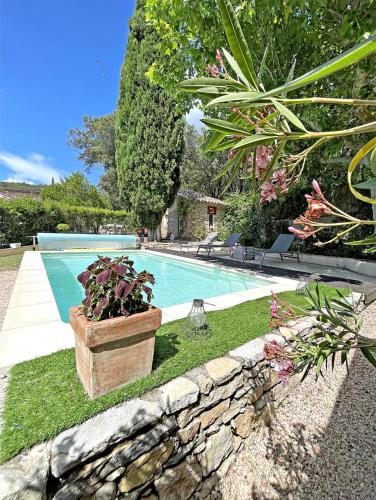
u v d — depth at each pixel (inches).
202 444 56.1
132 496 44.4
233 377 62.4
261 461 63.8
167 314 101.1
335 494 55.7
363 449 65.7
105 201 729.0
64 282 199.2
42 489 34.6
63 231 432.1
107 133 768.3
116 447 42.3
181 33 152.6
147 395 51.1
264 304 112.7
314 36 136.3
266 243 353.4
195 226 629.3
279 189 38.3
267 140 29.0
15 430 41.3
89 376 50.0
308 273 207.6
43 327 85.5
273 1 114.0
